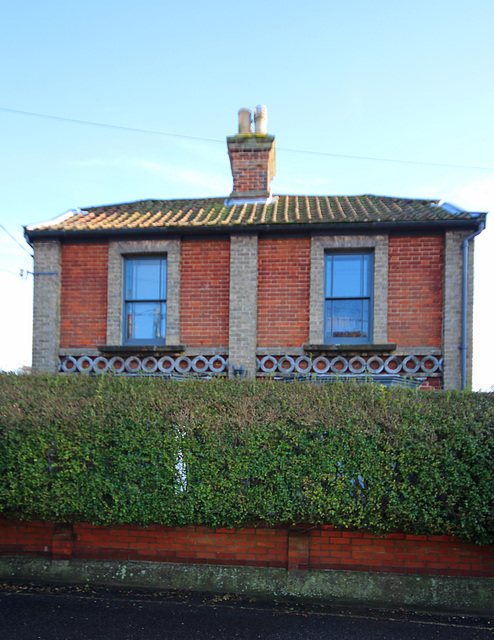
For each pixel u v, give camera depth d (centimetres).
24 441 503
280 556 521
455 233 855
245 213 972
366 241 881
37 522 559
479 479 461
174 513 489
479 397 510
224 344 894
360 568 511
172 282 916
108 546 545
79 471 496
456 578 498
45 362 902
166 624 451
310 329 873
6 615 464
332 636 434
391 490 469
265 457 480
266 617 468
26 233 916
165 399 514
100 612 473
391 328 865
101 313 927
